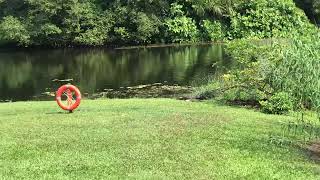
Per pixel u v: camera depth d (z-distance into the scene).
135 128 9.86
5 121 10.72
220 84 16.45
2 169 7.23
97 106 13.66
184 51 33.53
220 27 39.28
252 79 14.41
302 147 9.01
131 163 7.57
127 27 38.50
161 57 30.98
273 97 13.12
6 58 33.09
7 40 39.09
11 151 8.12
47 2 36.28
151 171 7.23
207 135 9.41
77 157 7.83
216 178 7.05
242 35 38.84
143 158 7.82
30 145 8.48
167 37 39.22
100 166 7.42
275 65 10.48
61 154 7.99
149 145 8.54
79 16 37.28
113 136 9.13
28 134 9.28
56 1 36.69
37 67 28.70
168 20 39.12
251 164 7.74
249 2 39.62
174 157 7.91
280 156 8.31
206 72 23.98
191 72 24.33
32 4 36.31
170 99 16.20
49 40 38.12
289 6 38.72
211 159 7.89
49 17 37.31
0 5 38.69
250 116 11.96
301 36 9.81
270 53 14.25
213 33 39.12
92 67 28.05
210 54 31.19
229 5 39.56
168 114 11.68
